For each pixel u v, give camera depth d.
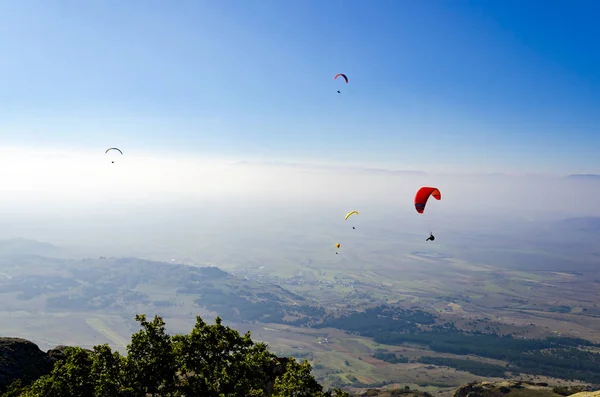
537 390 124.75
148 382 26.83
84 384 26.27
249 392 27.19
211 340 29.22
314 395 28.19
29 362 36.25
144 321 28.81
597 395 42.28
